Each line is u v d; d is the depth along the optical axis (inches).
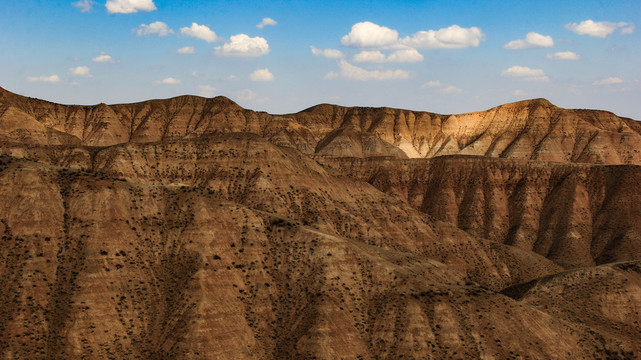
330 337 5152.6
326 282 5546.3
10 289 4982.8
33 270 5113.2
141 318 5132.9
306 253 5797.2
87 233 5438.0
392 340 5246.1
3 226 5334.6
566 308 6323.8
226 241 5733.3
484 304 5526.6
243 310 5349.4
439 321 5329.7
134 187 5969.5
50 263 5211.6
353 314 5378.9
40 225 5383.9
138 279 5339.6
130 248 5492.1
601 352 5556.1
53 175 5787.4
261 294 5516.7
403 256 6382.9
